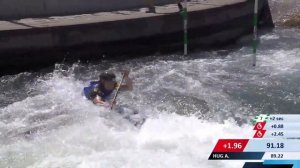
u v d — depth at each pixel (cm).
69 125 2992
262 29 5466
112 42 4403
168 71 4150
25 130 2961
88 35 4291
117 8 4791
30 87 3822
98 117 3036
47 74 4103
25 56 4128
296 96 3622
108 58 4447
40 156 2628
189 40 4716
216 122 3119
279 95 3641
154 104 3438
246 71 4169
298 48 4816
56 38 4181
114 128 2911
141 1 4881
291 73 4100
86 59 4362
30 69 4194
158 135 2820
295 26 5569
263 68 4241
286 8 5909
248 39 5131
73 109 3247
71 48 4269
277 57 4541
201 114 3284
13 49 4062
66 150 2681
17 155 2642
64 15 4581
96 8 4700
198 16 4662
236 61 4453
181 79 3959
